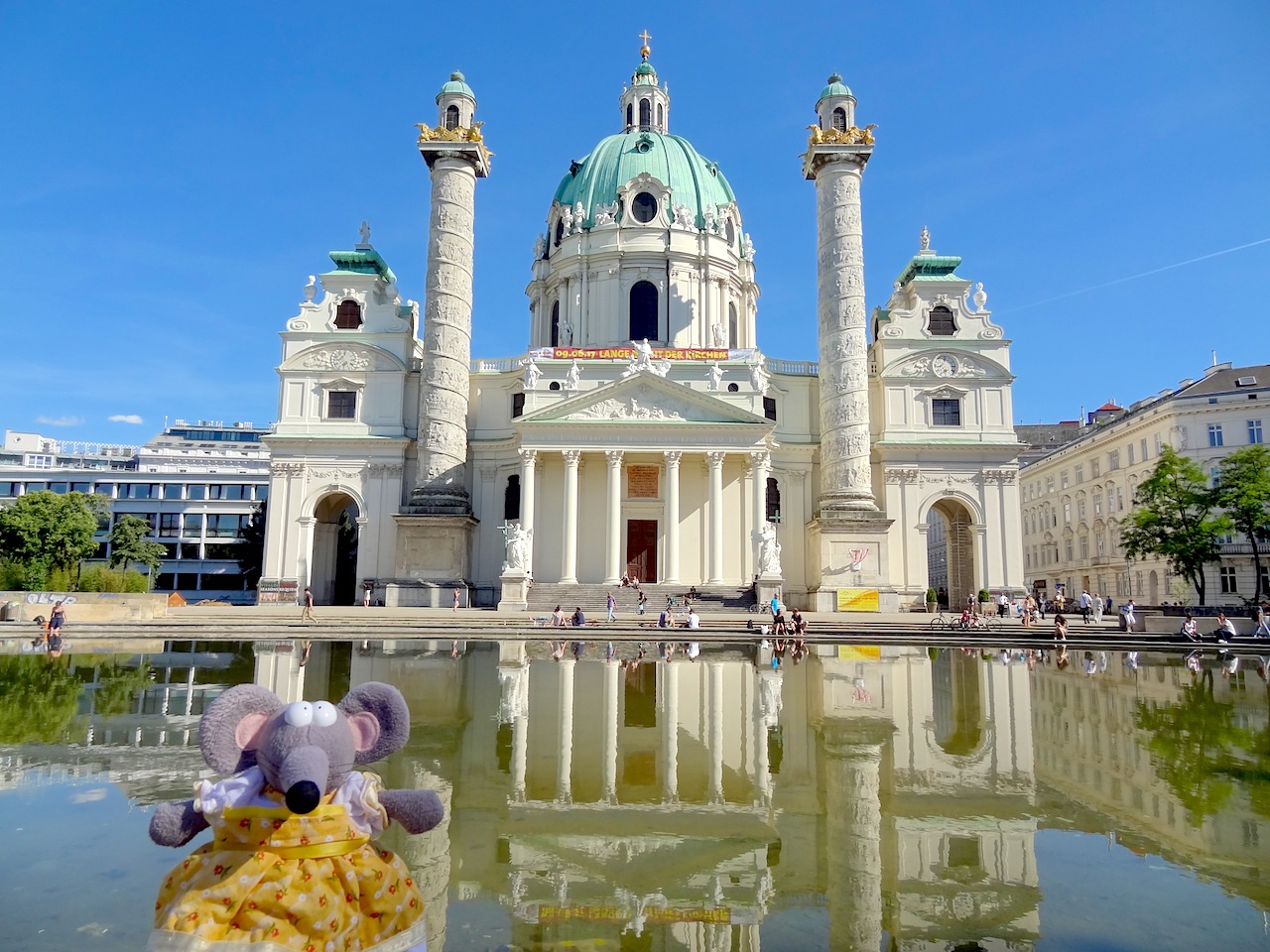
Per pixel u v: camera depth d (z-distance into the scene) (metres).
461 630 34.78
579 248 62.34
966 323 56.31
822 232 52.91
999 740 12.26
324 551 56.50
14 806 8.48
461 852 7.27
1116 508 73.56
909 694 17.14
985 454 54.22
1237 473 51.19
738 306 65.44
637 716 14.15
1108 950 5.40
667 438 50.34
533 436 50.62
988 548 53.41
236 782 3.84
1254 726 13.53
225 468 119.50
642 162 64.25
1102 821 8.26
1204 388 67.94
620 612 45.28
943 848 7.45
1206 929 5.73
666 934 5.62
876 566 49.12
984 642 32.97
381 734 4.25
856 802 8.90
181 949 3.51
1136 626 36.00
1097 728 13.27
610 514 49.75
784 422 56.28
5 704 14.78
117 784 9.38
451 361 52.16
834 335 51.66
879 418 55.50
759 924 5.80
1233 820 8.28
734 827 8.04
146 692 16.34
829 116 53.56
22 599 35.56
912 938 5.57
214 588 103.50
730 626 37.56
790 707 15.23
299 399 55.12
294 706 4.00
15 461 125.50
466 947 5.35
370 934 3.85
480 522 55.00
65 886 6.32
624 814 8.44
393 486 53.78
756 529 49.78
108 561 80.62
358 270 58.59
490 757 10.95
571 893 6.34
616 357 54.19
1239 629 33.81
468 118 55.12
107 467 123.31
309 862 3.79
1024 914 5.97
